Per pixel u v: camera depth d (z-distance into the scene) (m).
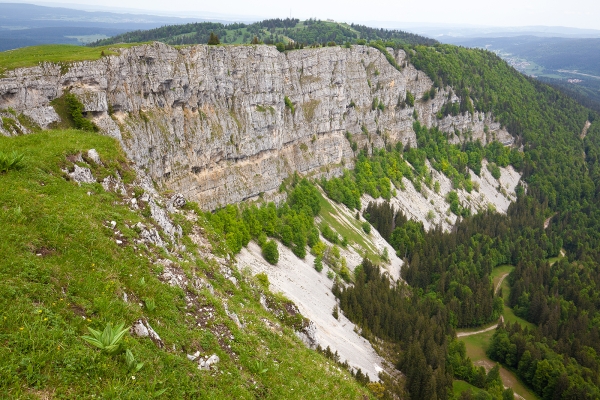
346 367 76.25
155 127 117.31
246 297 47.72
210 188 139.50
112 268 29.88
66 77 93.25
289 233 138.88
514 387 115.50
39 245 27.94
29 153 38.88
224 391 26.84
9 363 19.44
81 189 37.97
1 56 95.00
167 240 41.53
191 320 31.98
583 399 99.62
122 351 23.25
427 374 93.50
